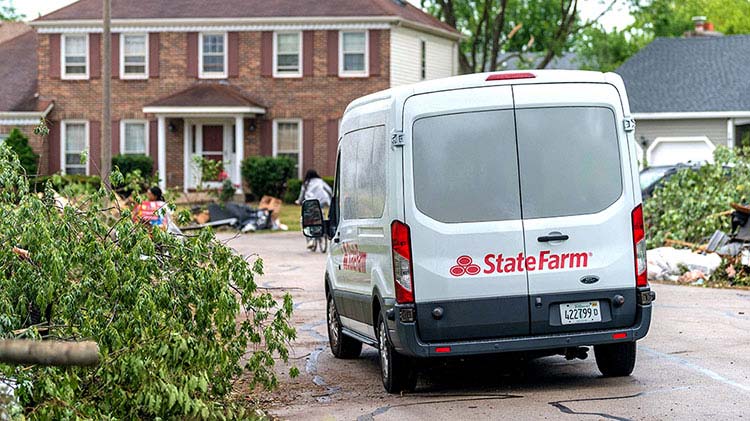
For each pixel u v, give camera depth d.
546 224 14.48
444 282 14.32
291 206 67.19
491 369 17.28
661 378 15.70
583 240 14.59
